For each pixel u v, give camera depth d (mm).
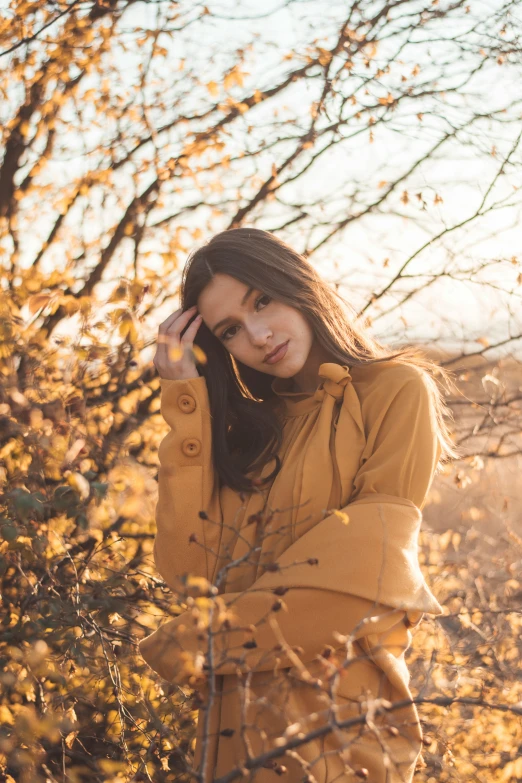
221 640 1599
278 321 1859
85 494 1854
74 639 2066
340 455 1707
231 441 2025
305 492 1696
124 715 2105
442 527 4223
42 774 1994
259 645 1568
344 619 1545
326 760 1537
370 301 3453
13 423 1917
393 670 1580
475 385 3523
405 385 1743
